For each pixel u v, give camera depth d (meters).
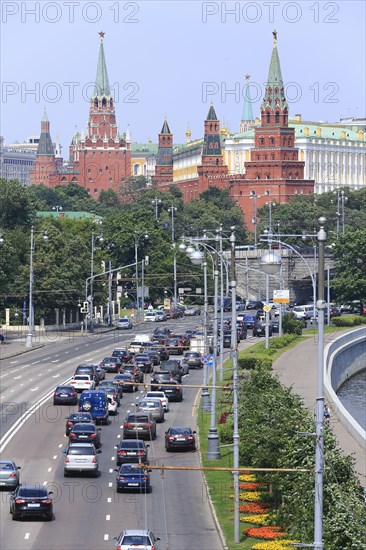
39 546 169.38
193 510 192.88
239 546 168.38
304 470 156.00
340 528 147.25
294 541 161.62
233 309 193.75
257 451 198.50
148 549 155.50
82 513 190.25
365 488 167.88
